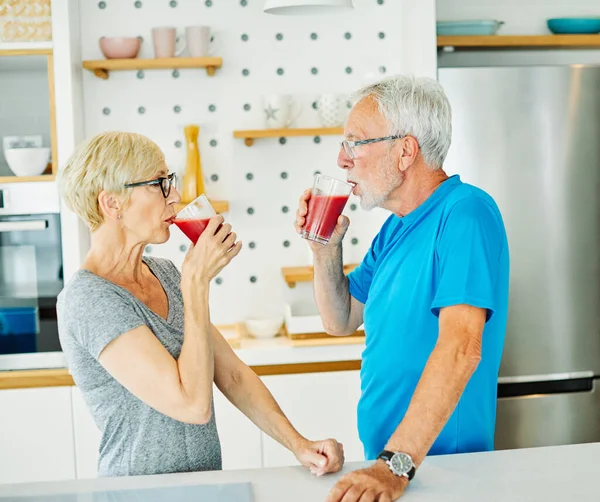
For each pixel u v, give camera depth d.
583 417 3.27
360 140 1.79
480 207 1.67
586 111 3.16
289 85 3.45
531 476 1.45
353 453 3.16
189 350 1.52
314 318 3.18
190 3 3.39
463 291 1.57
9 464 3.08
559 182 3.17
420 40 3.08
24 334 3.10
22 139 3.09
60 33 3.07
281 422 1.69
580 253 3.21
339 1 2.47
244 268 3.50
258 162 3.46
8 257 3.09
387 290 1.81
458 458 1.56
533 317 3.20
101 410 1.60
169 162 3.42
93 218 1.62
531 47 3.65
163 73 3.40
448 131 1.80
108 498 1.39
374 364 1.82
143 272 1.73
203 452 1.63
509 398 3.22
